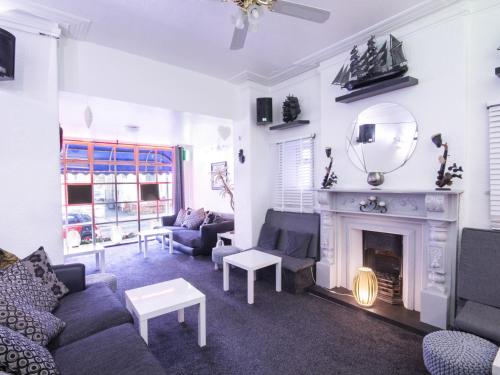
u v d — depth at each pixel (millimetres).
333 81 3072
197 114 3887
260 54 3283
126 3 2312
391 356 2105
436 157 2512
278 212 4230
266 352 2184
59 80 2793
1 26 2324
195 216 6246
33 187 2482
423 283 2648
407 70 2645
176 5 2344
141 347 1634
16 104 2406
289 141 4141
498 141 2193
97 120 4371
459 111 2365
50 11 2398
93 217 6352
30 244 2467
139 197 7113
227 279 3420
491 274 2092
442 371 1592
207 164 6996
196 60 3443
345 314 2783
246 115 4215
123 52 3186
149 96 3387
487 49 2264
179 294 2359
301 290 3324
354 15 2508
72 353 1562
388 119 2834
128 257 5230
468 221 2377
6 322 1529
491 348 1621
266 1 1676
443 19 2422
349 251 3270
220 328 2541
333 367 2002
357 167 3105
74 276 2422
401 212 2732
